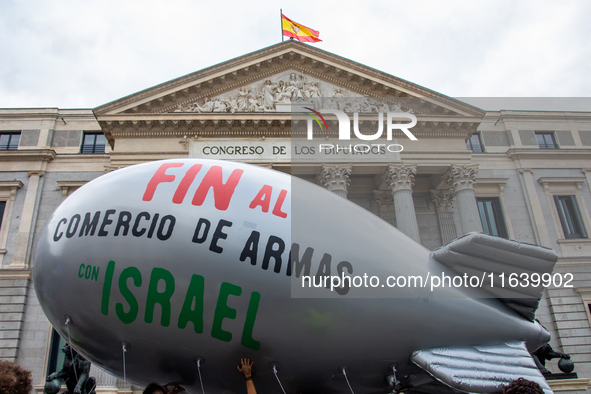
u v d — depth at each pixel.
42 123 35.47
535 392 4.26
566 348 30.09
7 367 3.98
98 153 34.97
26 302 29.39
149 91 31.30
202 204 6.04
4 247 31.06
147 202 6.16
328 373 6.28
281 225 6.00
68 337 6.97
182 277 5.76
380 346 6.09
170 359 6.28
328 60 32.97
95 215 6.30
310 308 5.81
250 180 6.37
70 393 11.45
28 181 33.19
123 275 5.91
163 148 30.66
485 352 6.13
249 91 32.97
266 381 6.34
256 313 5.76
